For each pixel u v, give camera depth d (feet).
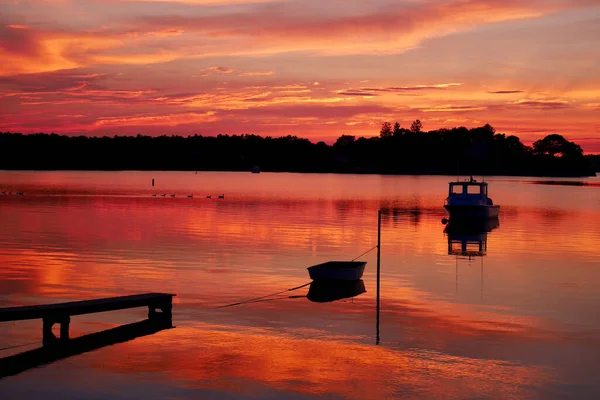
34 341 70.33
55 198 314.55
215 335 72.84
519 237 172.65
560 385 58.49
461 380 59.52
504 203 336.49
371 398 55.42
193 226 186.19
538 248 149.18
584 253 140.56
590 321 79.71
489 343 70.23
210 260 122.83
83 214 223.30
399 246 149.48
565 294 95.40
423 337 72.38
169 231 172.14
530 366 63.10
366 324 77.66
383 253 137.39
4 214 219.61
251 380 59.16
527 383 58.85
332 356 65.72
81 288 94.89
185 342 70.08
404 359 64.85
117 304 75.87
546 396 56.13
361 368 62.28
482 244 155.94
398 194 417.28
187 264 117.60
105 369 61.82
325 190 466.29
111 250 133.69
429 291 97.14
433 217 236.02
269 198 348.38
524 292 96.73
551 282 104.83
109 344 69.26
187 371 61.36
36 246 138.10
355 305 87.61
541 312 84.33
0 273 105.29
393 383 58.70
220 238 158.20
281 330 74.95
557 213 263.49
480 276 109.91
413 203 319.27
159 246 141.28
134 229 175.94
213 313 82.43
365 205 299.99
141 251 132.98
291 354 66.28
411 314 82.74
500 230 191.62
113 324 77.10
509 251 143.33
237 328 75.66
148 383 58.39
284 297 91.91
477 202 216.13
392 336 72.64
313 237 163.63
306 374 60.75
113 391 56.65
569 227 202.08
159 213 232.73
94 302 74.95
